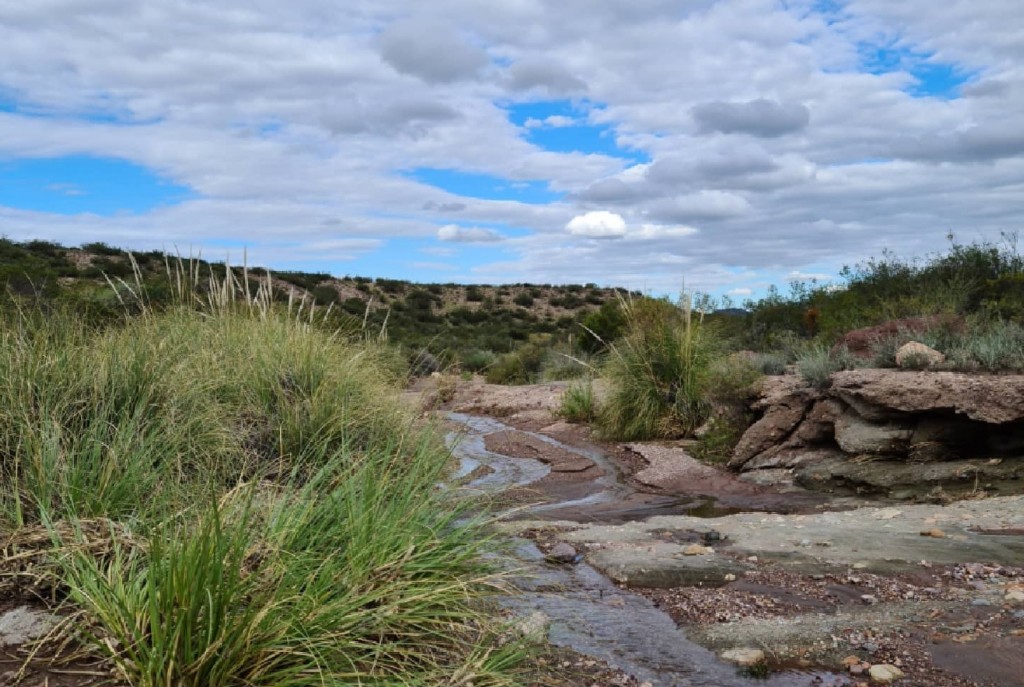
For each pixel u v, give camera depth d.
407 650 3.43
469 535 4.84
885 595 4.72
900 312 13.41
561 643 4.04
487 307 46.84
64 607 3.34
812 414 9.45
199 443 5.79
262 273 37.88
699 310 13.03
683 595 4.85
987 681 3.52
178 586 2.95
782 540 6.07
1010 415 7.65
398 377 9.64
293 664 3.12
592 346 20.81
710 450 10.42
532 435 12.57
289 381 7.85
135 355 6.12
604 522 7.27
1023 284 12.40
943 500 7.29
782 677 3.64
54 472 4.47
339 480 5.04
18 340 5.81
